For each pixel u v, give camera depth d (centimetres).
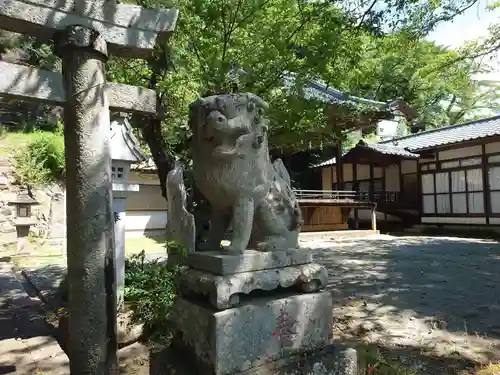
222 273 236
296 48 525
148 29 284
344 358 262
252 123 254
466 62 842
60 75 254
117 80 588
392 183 2069
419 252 1120
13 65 238
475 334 421
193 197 302
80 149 250
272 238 273
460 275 761
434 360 353
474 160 1697
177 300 275
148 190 1677
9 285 730
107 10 267
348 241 1468
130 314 403
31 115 1836
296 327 256
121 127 512
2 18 234
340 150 1905
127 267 529
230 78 500
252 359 235
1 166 1326
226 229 280
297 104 502
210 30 512
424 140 1975
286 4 526
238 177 250
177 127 546
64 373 325
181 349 265
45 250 1183
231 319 228
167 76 537
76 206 250
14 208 1229
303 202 1554
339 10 536
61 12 252
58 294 630
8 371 330
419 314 498
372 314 502
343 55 561
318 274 273
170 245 275
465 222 1722
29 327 466
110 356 254
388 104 1371
